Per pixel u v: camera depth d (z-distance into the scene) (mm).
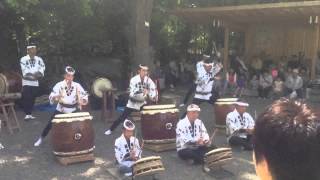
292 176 1139
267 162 1172
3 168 7035
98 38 16656
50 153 7887
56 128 7191
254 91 15414
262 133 1176
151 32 18203
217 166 6891
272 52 18344
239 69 16500
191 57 20578
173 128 8141
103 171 6953
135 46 13914
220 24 17016
